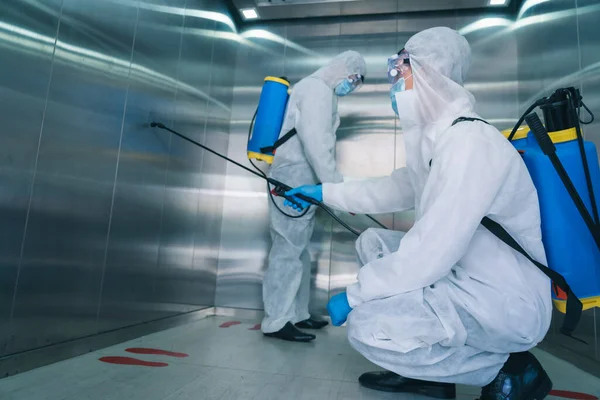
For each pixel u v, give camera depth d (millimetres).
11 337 1353
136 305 2049
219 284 2996
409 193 1565
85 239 1676
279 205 2238
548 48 2330
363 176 2938
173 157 2389
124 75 1916
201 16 2768
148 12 2125
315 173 2314
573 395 1417
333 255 2861
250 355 1770
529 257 1087
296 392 1304
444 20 3031
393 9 3057
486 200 1028
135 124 2006
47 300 1491
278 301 2186
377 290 1125
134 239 2016
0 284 1305
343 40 3139
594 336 1709
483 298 1086
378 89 3031
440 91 1222
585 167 1043
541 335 1128
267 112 2301
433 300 1111
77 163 1617
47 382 1309
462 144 1065
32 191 1409
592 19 1766
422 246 1050
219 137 3029
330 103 2205
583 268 1046
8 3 1302
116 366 1513
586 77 1827
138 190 2039
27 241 1396
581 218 1055
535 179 1108
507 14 2961
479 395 1326
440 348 1129
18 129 1347
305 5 3049
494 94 2893
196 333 2234
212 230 2932
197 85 2693
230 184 3115
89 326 1715
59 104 1518
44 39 1444
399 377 1336
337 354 1844
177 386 1317
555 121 1114
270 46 3230
